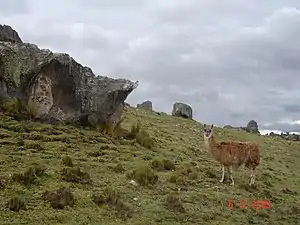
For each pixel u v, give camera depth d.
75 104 23.55
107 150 19.98
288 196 18.69
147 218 11.76
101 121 24.62
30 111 21.89
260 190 18.31
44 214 10.77
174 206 12.89
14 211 10.62
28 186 12.53
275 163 33.69
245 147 18.44
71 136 20.55
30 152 16.75
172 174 17.25
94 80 25.30
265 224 13.17
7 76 22.06
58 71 22.80
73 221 10.68
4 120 20.27
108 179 15.00
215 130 47.34
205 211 13.24
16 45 23.17
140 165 17.05
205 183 17.27
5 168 14.05
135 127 27.47
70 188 13.11
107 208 11.96
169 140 29.53
